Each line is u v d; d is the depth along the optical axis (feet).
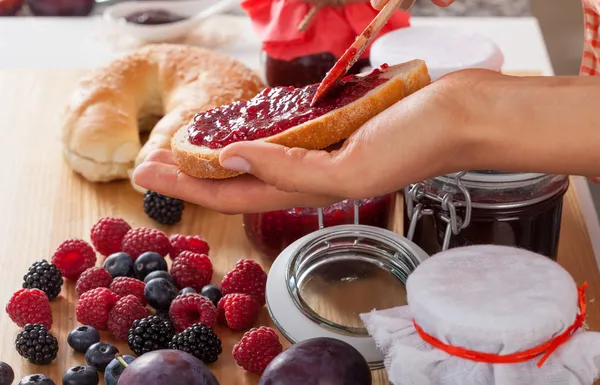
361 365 1.96
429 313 1.85
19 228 2.59
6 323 2.31
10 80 3.15
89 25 3.52
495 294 1.86
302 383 1.92
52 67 3.26
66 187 2.74
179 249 2.46
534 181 2.21
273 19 2.81
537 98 1.97
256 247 2.48
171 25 3.33
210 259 2.50
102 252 2.48
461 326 1.82
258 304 2.32
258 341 2.16
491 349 1.83
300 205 2.12
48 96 3.10
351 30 2.78
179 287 2.37
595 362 1.86
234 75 2.87
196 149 2.13
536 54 3.30
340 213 2.40
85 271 2.37
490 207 2.22
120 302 2.26
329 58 2.79
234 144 1.99
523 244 2.27
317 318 2.09
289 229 2.41
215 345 2.19
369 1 2.78
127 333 2.25
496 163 2.01
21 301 2.26
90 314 2.26
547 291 1.86
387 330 1.94
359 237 2.25
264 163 1.99
